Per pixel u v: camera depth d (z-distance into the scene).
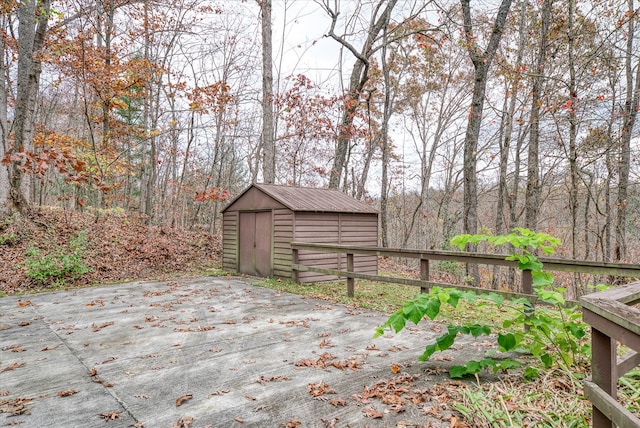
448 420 2.63
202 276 9.80
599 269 4.12
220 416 2.71
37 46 11.06
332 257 9.48
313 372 3.52
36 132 14.27
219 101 14.24
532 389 3.01
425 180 20.78
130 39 14.66
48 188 19.58
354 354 4.00
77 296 7.18
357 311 6.02
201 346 4.30
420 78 20.41
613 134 11.11
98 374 3.50
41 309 6.12
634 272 3.86
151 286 8.30
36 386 3.23
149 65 13.79
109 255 10.21
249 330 4.94
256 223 9.87
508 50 14.15
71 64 11.75
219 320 5.46
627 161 11.67
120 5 13.93
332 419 2.65
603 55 10.56
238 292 7.67
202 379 3.37
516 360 3.69
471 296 3.12
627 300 2.19
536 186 10.92
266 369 3.60
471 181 10.79
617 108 10.82
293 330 4.94
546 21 10.48
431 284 5.92
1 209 10.00
